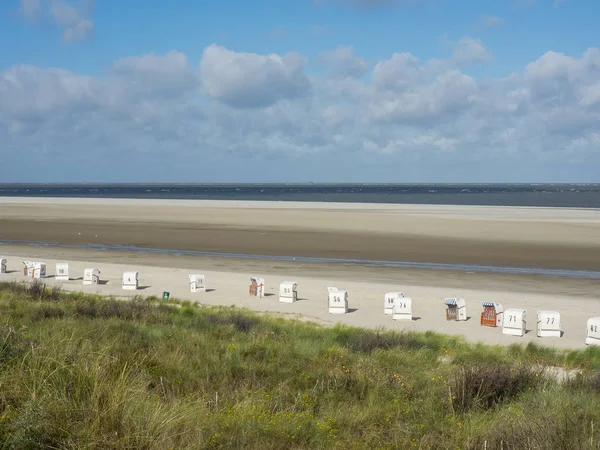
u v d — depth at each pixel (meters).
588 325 19.05
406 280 32.69
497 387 9.27
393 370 11.33
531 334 20.64
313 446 6.45
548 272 35.81
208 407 7.45
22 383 6.35
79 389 6.28
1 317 13.28
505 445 6.39
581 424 6.69
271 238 53.69
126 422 5.80
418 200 157.38
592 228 61.12
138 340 11.91
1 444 5.19
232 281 31.77
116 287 29.42
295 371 10.48
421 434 7.10
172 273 34.41
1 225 66.62
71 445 5.31
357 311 24.36
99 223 69.00
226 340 14.02
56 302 20.53
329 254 43.84
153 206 100.69
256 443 6.22
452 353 14.91
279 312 23.75
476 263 39.44
